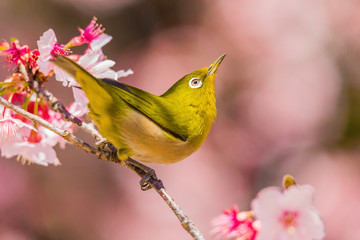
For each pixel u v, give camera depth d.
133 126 5.00
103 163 12.74
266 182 12.69
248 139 13.07
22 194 12.10
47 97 5.23
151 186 5.27
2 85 5.16
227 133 13.13
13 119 5.29
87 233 12.16
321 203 12.62
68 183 12.47
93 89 4.83
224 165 12.73
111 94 4.91
